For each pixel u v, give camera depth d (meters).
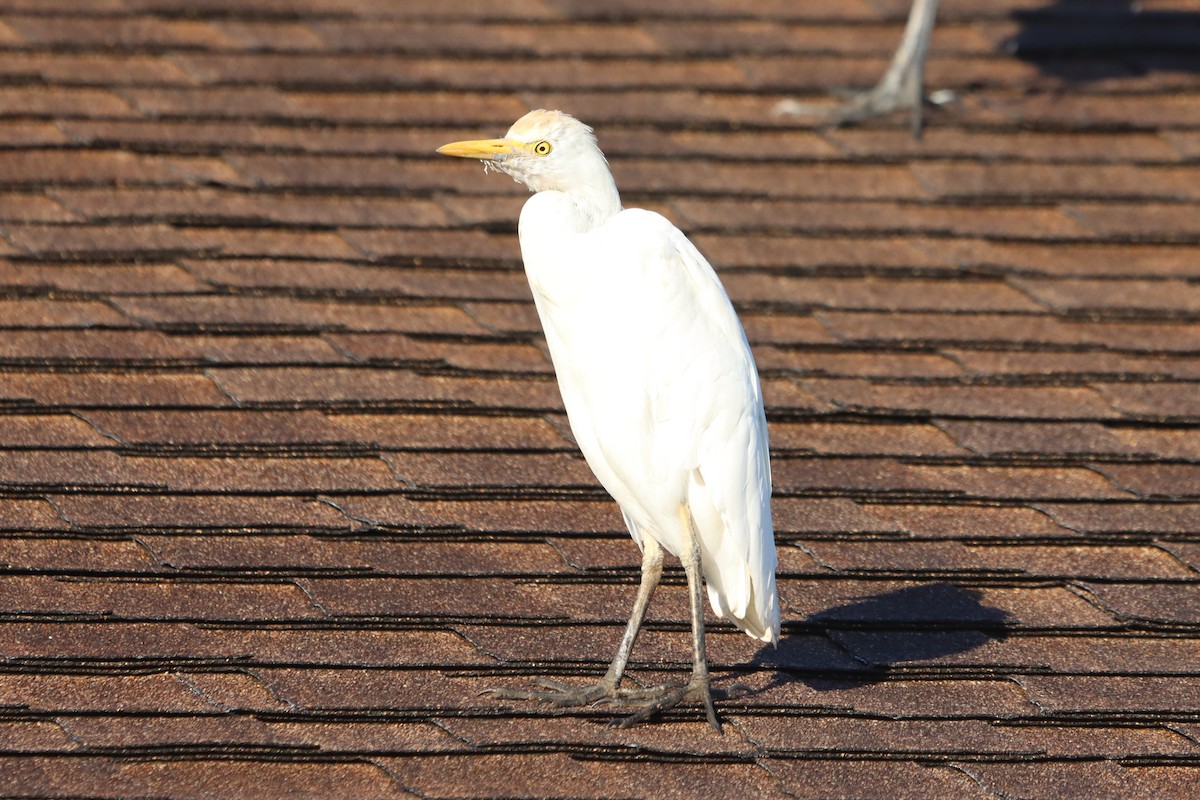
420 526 8.75
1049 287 11.62
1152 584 8.74
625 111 13.11
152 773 6.90
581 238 7.70
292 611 8.02
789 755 7.26
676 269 7.66
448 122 12.70
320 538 8.64
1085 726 7.62
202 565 8.27
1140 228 12.22
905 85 13.31
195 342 10.23
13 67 12.77
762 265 11.59
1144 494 9.55
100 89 12.68
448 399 9.91
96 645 7.63
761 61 14.03
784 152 12.84
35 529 8.42
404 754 7.07
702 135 13.01
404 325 10.70
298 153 12.21
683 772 7.14
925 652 8.11
